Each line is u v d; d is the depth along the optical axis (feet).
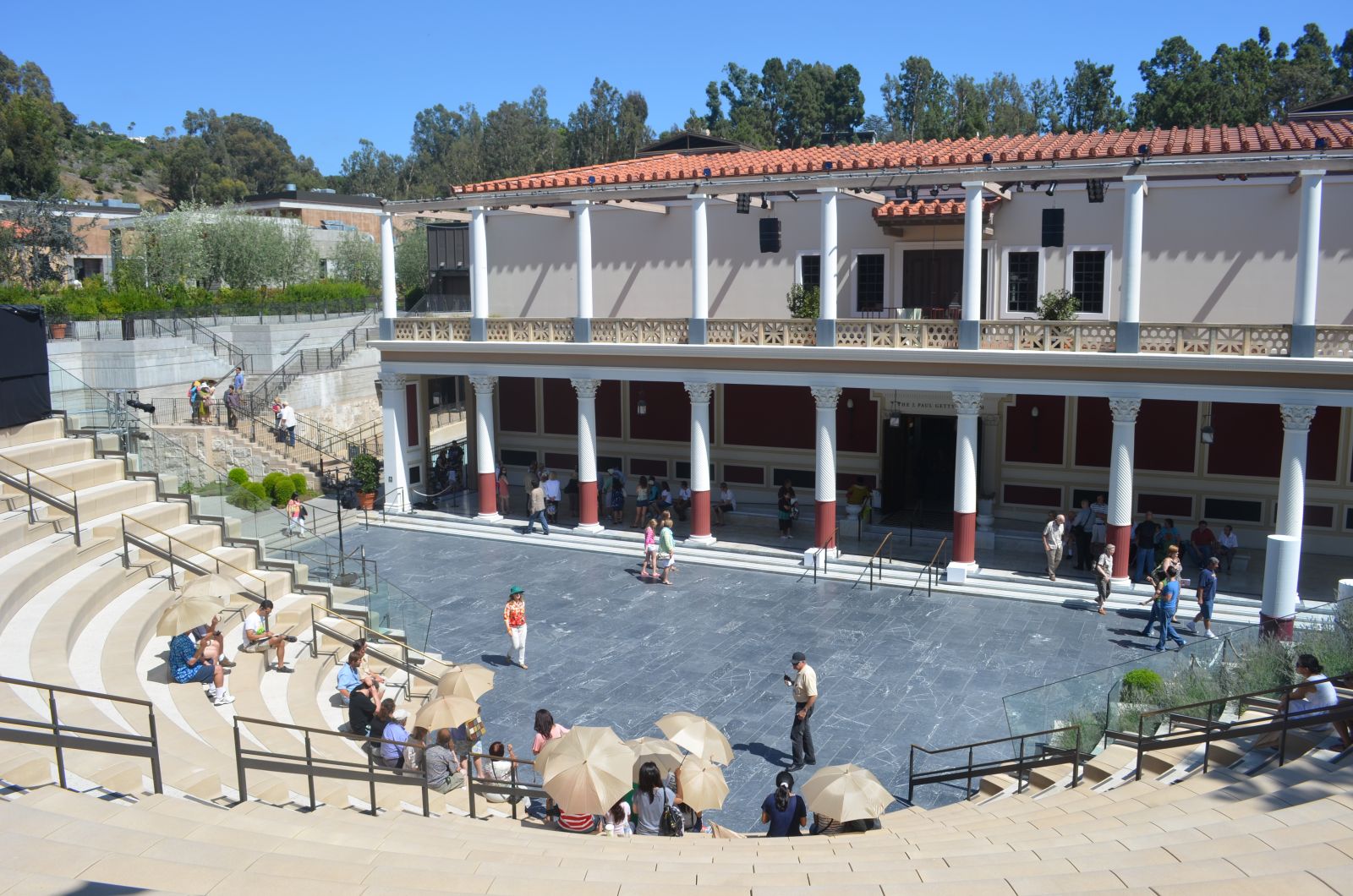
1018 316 86.74
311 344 140.97
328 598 66.74
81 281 161.68
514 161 362.94
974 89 330.95
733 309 97.19
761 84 359.05
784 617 73.41
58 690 32.58
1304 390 69.46
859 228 91.61
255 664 54.60
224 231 179.63
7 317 70.03
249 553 69.36
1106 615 72.64
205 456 108.17
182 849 28.63
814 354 82.69
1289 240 77.25
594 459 94.84
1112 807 37.04
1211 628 68.64
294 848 30.96
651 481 104.22
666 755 43.52
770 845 37.24
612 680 61.93
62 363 112.88
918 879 28.37
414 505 106.01
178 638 49.85
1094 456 90.07
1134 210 72.54
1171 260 80.94
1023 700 47.93
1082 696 47.29
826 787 40.06
